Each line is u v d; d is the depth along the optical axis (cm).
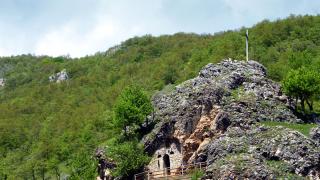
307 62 9088
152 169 7194
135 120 7656
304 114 7469
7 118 15412
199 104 7181
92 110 14300
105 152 7638
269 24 15012
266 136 6231
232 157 5944
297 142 5972
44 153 11962
